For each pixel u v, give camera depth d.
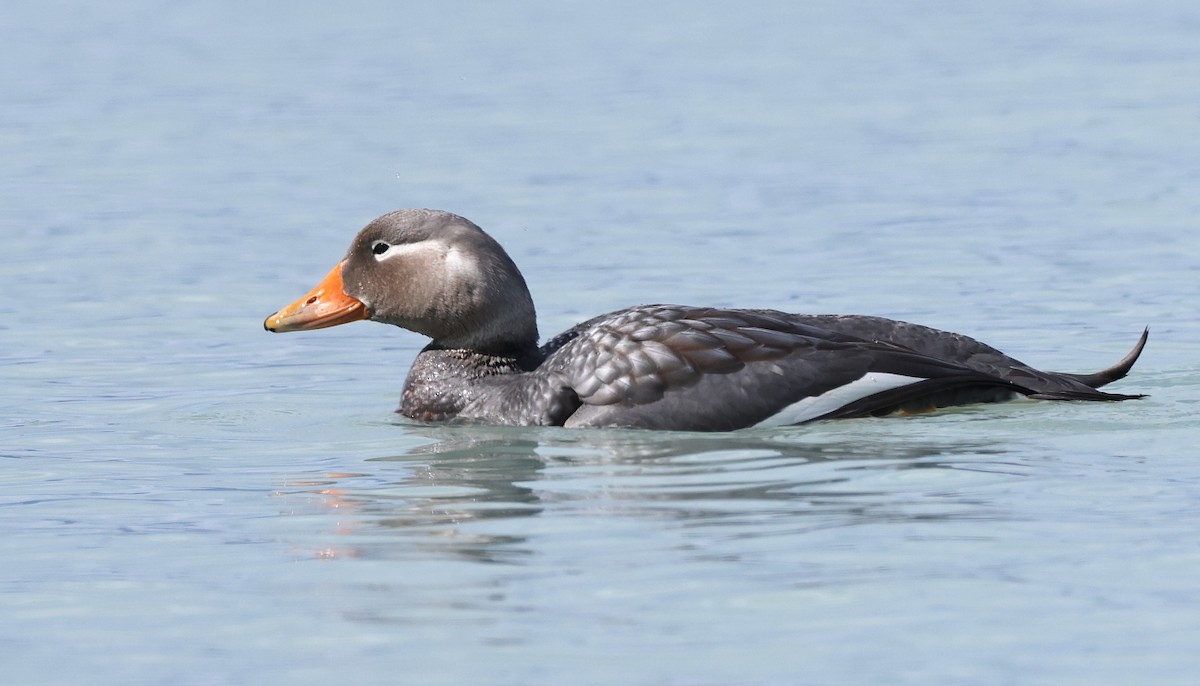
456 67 39.97
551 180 26.19
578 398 12.27
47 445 12.34
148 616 8.26
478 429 12.39
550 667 7.42
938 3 50.91
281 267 20.41
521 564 8.77
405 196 25.02
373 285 13.39
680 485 10.27
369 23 49.47
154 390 14.56
